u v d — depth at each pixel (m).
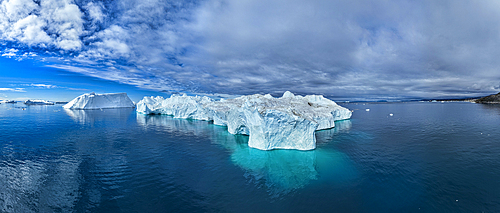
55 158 19.55
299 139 21.81
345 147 23.20
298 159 19.06
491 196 12.06
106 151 22.12
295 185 13.80
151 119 52.59
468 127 36.22
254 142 22.94
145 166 17.48
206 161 18.78
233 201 11.84
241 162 18.38
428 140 26.34
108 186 13.70
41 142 26.20
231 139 28.06
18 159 19.19
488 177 14.55
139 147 23.89
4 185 13.68
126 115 62.59
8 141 26.59
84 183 14.12
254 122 22.23
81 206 11.31
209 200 11.96
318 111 39.91
